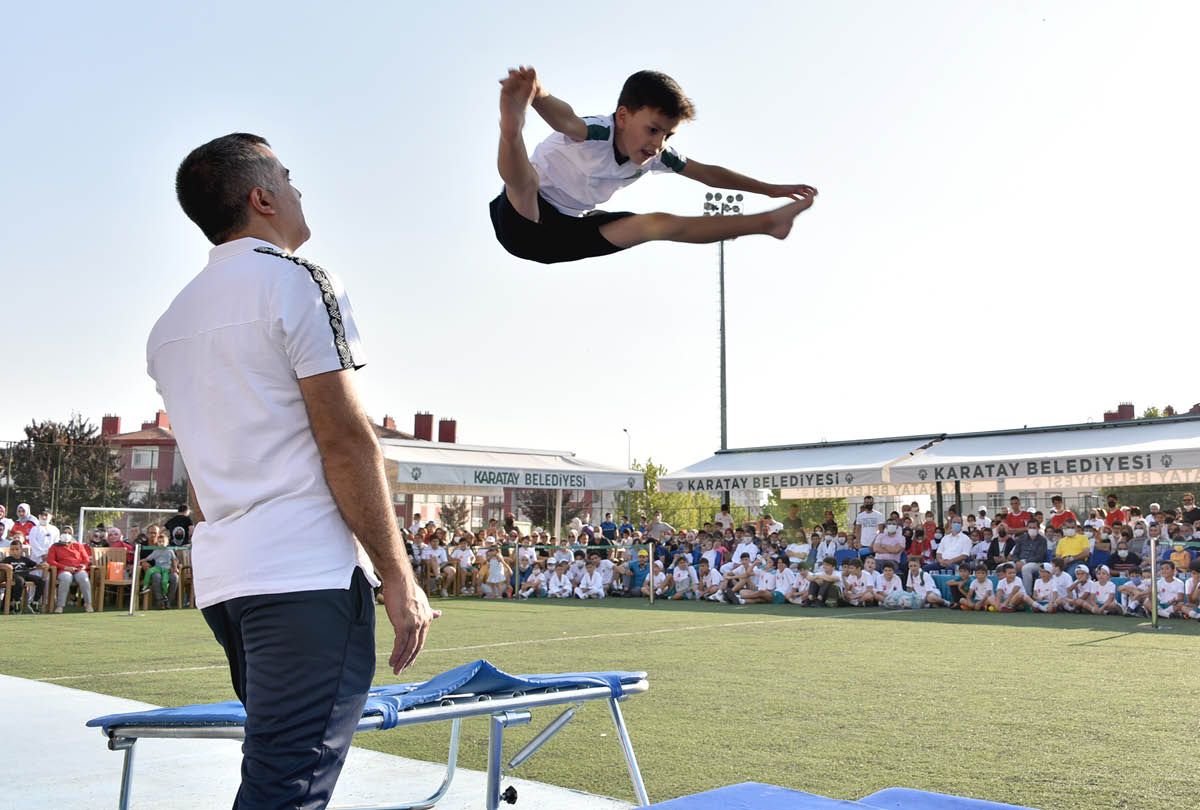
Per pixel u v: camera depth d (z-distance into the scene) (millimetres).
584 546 19234
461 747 4711
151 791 3898
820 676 7121
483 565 18609
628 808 3527
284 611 1768
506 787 3758
